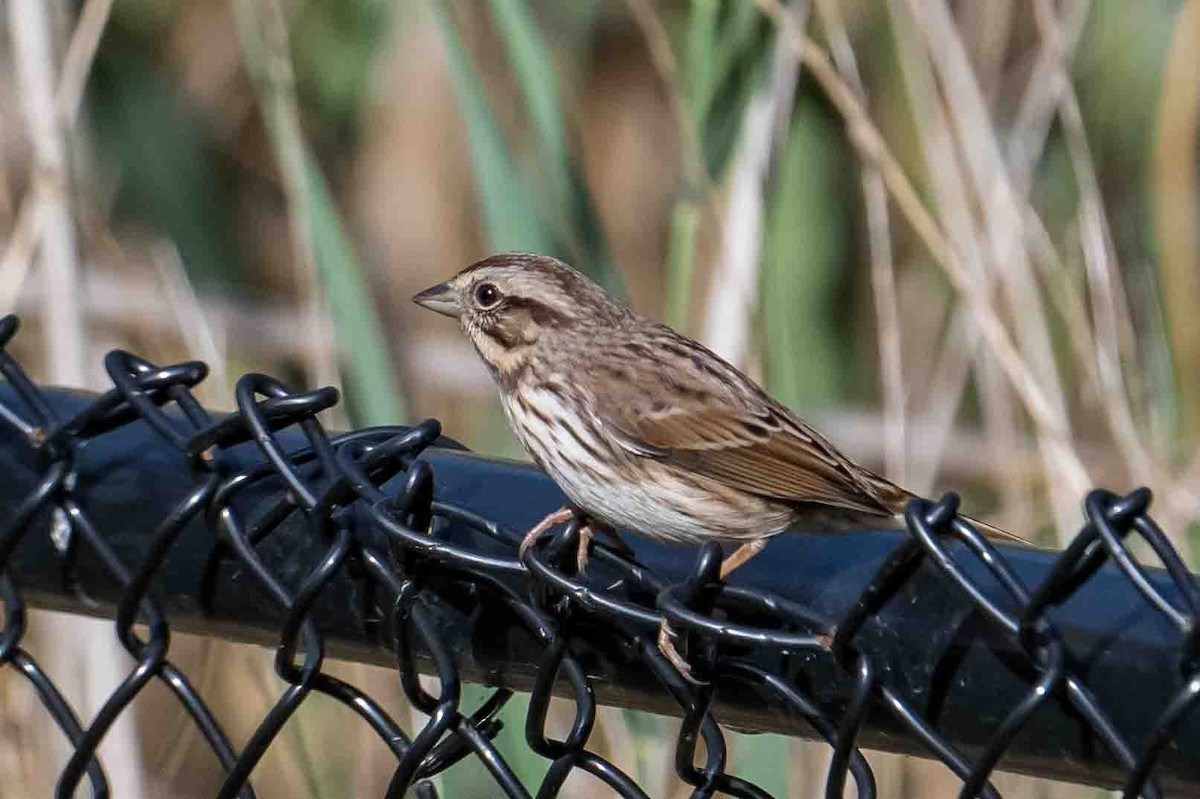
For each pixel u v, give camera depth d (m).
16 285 10.95
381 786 11.99
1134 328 13.24
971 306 10.41
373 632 6.14
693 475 8.82
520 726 8.43
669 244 15.48
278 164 15.89
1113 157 14.48
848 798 9.79
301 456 6.26
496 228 10.24
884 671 5.27
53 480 6.45
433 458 6.29
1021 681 5.07
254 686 11.20
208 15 15.92
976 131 11.30
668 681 5.67
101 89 15.50
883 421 13.44
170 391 6.48
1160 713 4.85
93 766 6.99
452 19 11.20
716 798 9.76
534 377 9.12
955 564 5.11
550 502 6.07
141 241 15.49
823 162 13.55
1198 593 4.75
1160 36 14.23
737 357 10.80
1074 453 10.34
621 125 15.71
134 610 6.43
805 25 11.74
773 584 5.54
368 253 15.28
